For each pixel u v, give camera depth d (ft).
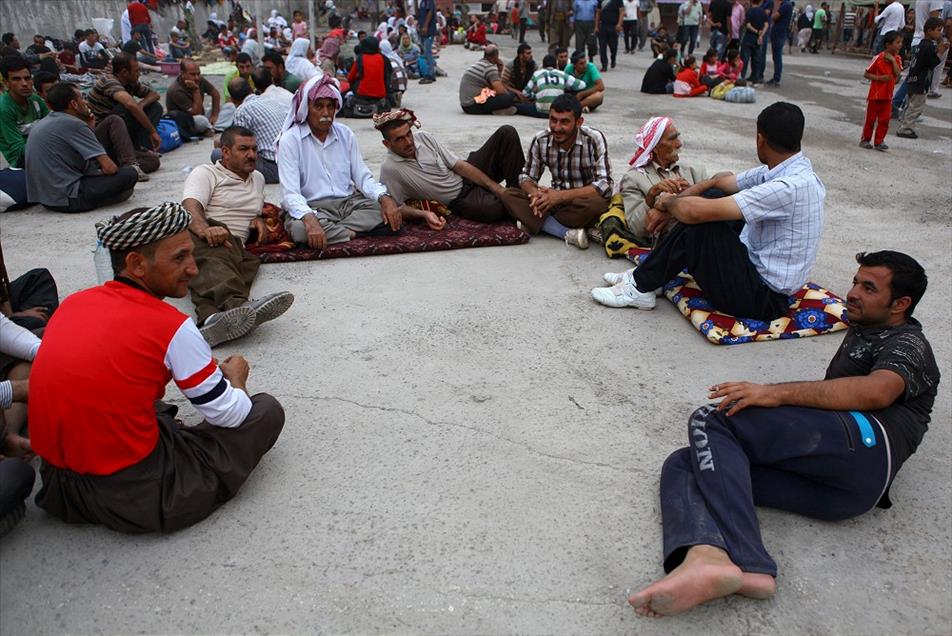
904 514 8.56
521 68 39.42
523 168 18.42
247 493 8.80
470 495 8.77
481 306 14.08
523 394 11.00
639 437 9.95
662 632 6.91
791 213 11.86
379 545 7.97
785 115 11.71
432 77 51.93
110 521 7.95
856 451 7.72
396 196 18.22
